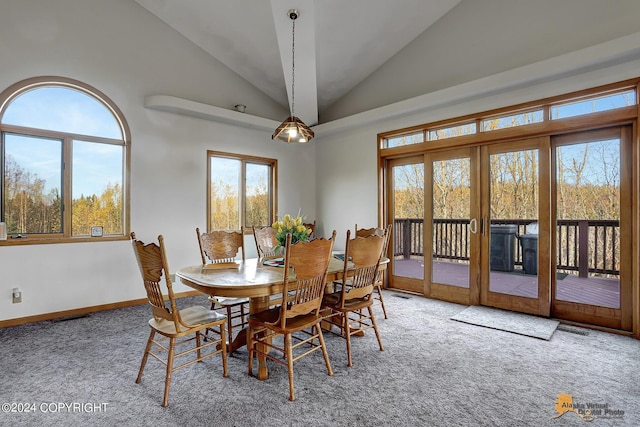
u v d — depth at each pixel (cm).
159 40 435
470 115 395
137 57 416
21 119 344
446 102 402
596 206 323
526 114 358
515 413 187
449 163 424
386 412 188
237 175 525
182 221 455
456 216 418
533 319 345
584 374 231
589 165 326
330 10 384
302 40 362
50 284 355
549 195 345
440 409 191
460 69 404
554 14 332
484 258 393
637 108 289
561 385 217
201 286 218
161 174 437
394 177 491
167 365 199
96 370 238
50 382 221
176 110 437
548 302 347
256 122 509
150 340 220
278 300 301
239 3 387
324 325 318
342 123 514
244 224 531
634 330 296
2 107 330
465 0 400
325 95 552
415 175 463
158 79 434
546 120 342
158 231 433
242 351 277
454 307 395
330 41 434
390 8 394
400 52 468
